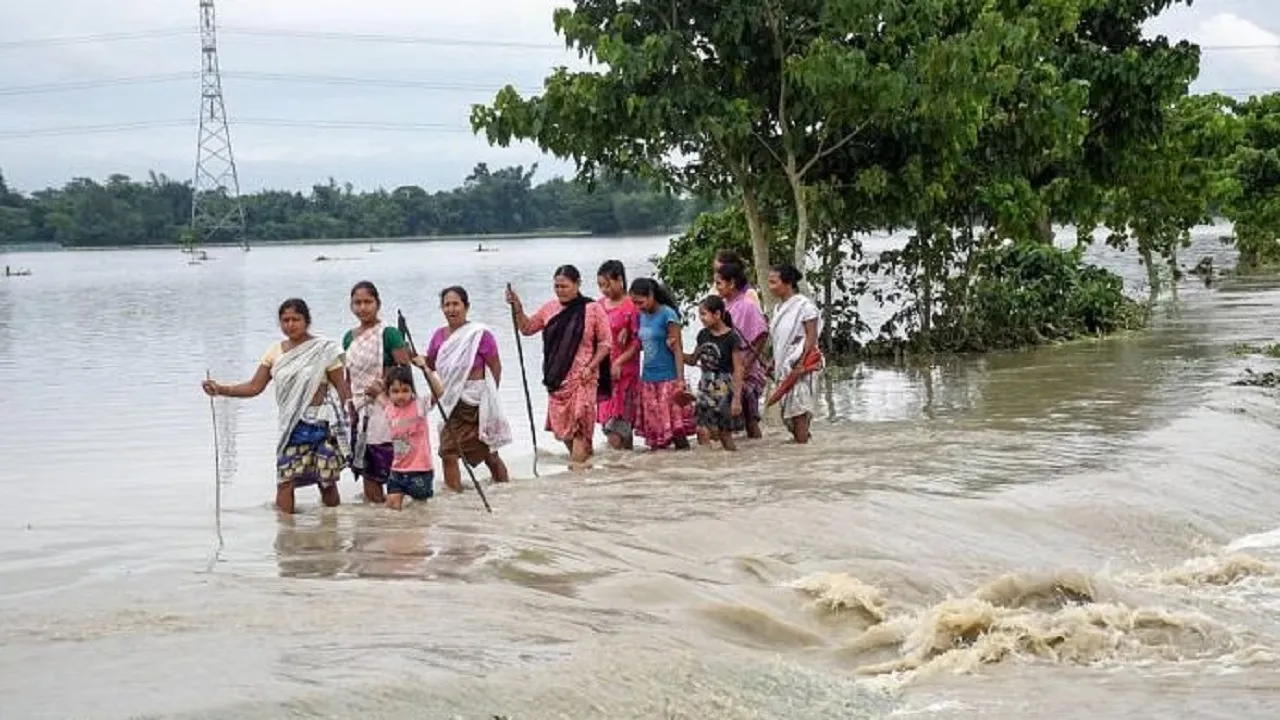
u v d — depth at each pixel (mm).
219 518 9750
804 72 16188
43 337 29141
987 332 22141
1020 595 8016
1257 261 46500
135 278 65438
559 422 12211
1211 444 12531
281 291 48375
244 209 113562
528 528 9125
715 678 6246
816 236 21656
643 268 52656
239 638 6270
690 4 16953
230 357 23766
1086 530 9719
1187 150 29141
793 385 12922
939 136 17578
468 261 78375
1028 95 20594
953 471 11156
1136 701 6391
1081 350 21516
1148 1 25047
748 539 8977
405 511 9953
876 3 16516
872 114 16734
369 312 10578
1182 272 43688
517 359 21562
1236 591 8570
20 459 13023
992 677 6824
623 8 17297
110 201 119438
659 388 12867
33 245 121750
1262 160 43094
